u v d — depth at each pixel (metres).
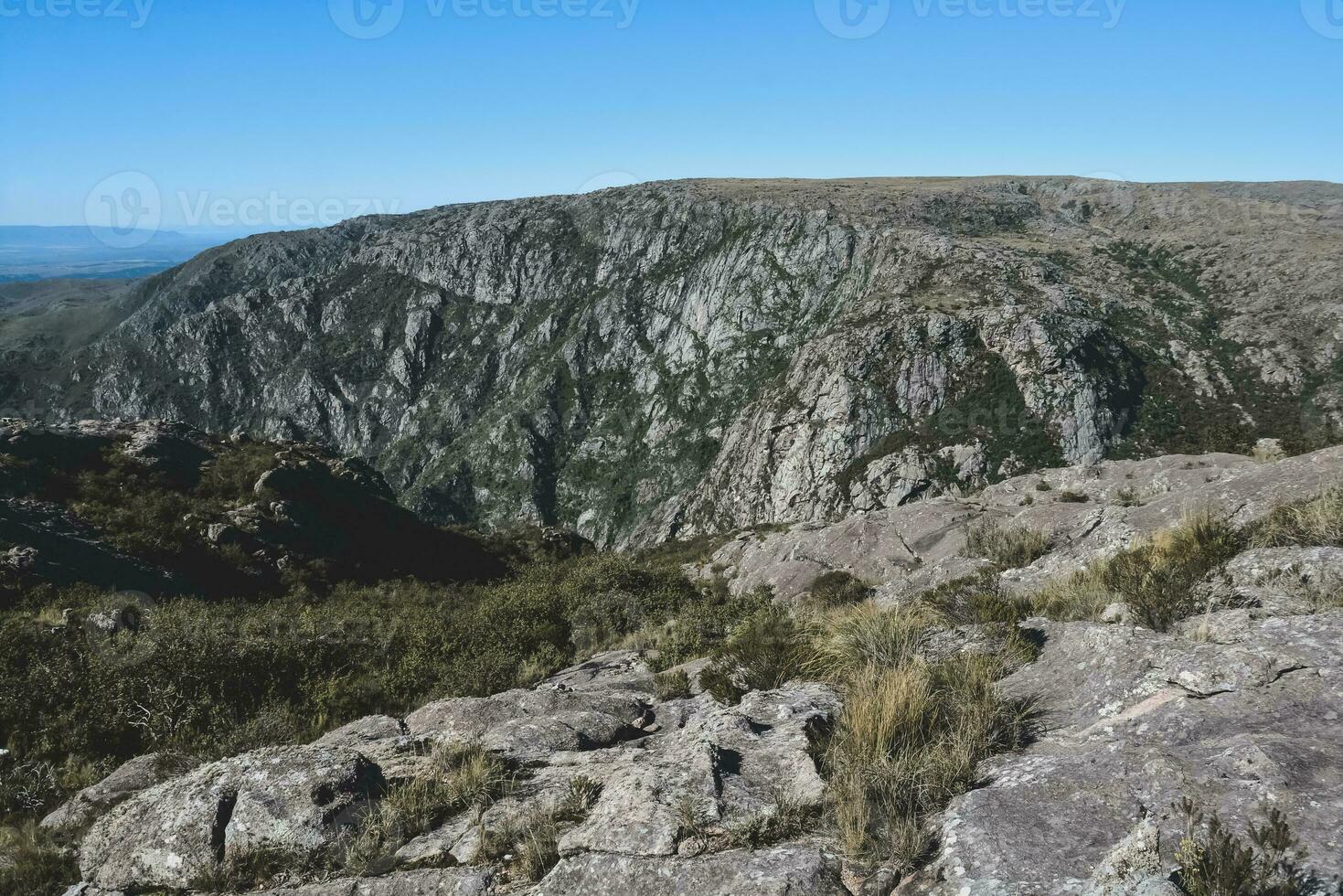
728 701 7.68
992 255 161.12
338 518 33.84
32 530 21.91
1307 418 113.25
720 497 149.62
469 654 15.10
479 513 194.50
